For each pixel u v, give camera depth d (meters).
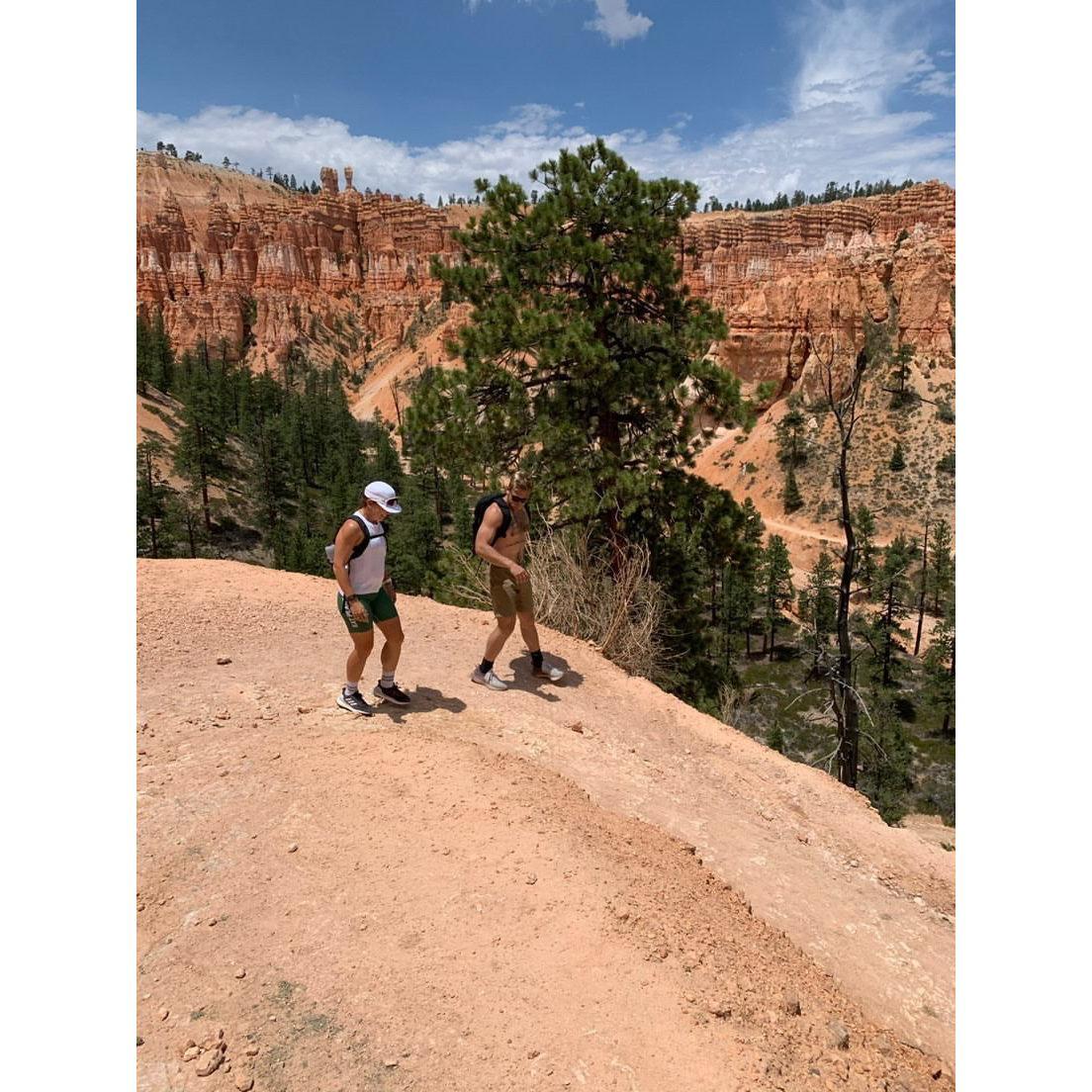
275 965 2.92
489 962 2.94
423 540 46.72
